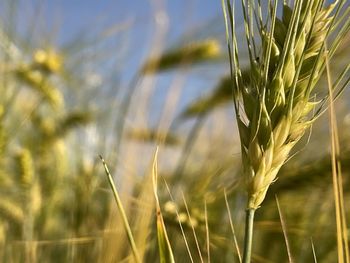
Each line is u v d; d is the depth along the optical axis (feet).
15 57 1.67
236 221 1.22
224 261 1.18
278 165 0.65
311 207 1.33
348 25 0.65
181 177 1.25
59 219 1.50
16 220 1.44
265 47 0.66
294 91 0.65
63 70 1.77
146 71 1.36
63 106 1.72
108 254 0.89
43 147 1.66
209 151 1.41
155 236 1.04
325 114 1.42
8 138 1.49
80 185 1.33
